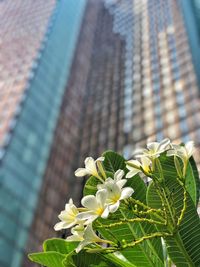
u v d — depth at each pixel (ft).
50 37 234.99
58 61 226.58
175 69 179.83
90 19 304.30
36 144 165.68
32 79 191.62
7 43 247.91
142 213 9.01
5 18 291.58
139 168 9.45
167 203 9.16
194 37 202.18
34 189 148.46
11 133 157.38
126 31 262.88
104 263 9.82
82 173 10.09
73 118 201.16
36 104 182.29
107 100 204.74
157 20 236.22
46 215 143.84
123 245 8.86
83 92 226.58
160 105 163.84
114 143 161.68
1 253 118.83
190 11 226.17
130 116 172.76
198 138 127.85
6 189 136.98
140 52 223.30
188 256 9.38
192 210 10.14
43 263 10.08
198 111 142.61
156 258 10.77
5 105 177.78
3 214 129.29
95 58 262.67
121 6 301.02
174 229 9.00
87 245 9.50
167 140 9.61
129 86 199.11
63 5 277.03
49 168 162.09
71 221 8.94
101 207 8.26
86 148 177.37
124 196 8.09
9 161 146.51
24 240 128.06
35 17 267.39
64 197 155.22
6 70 213.25
